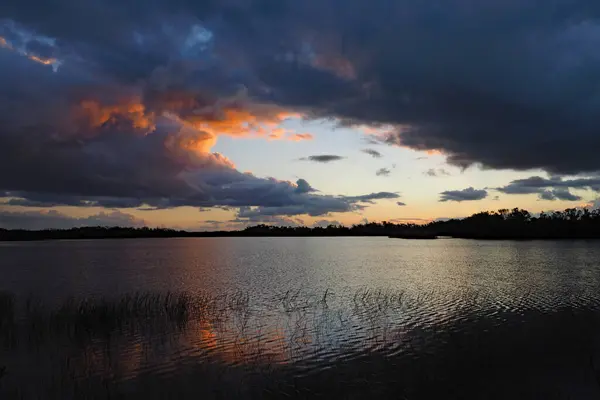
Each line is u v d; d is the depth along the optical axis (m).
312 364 16.31
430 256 85.88
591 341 18.92
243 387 14.09
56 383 14.67
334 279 46.72
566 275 47.03
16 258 90.50
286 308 28.38
